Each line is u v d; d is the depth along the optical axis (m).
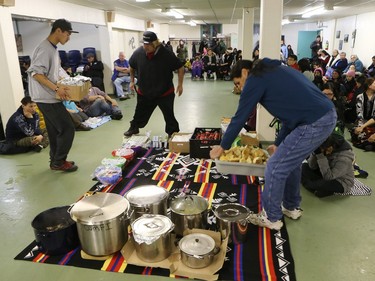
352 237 2.13
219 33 17.02
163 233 1.76
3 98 4.23
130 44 11.33
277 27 3.62
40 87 2.94
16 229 2.25
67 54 8.16
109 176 2.89
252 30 8.41
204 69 12.10
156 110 6.08
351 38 10.87
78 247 2.02
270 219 2.13
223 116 5.66
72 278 1.76
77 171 3.26
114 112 5.55
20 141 3.80
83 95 3.07
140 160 3.52
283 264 1.86
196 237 1.85
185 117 5.63
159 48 3.80
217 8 8.72
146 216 1.91
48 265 1.87
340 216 2.39
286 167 1.93
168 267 1.78
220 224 2.00
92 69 7.59
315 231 2.20
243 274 1.78
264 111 3.90
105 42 8.18
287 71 1.86
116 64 7.96
